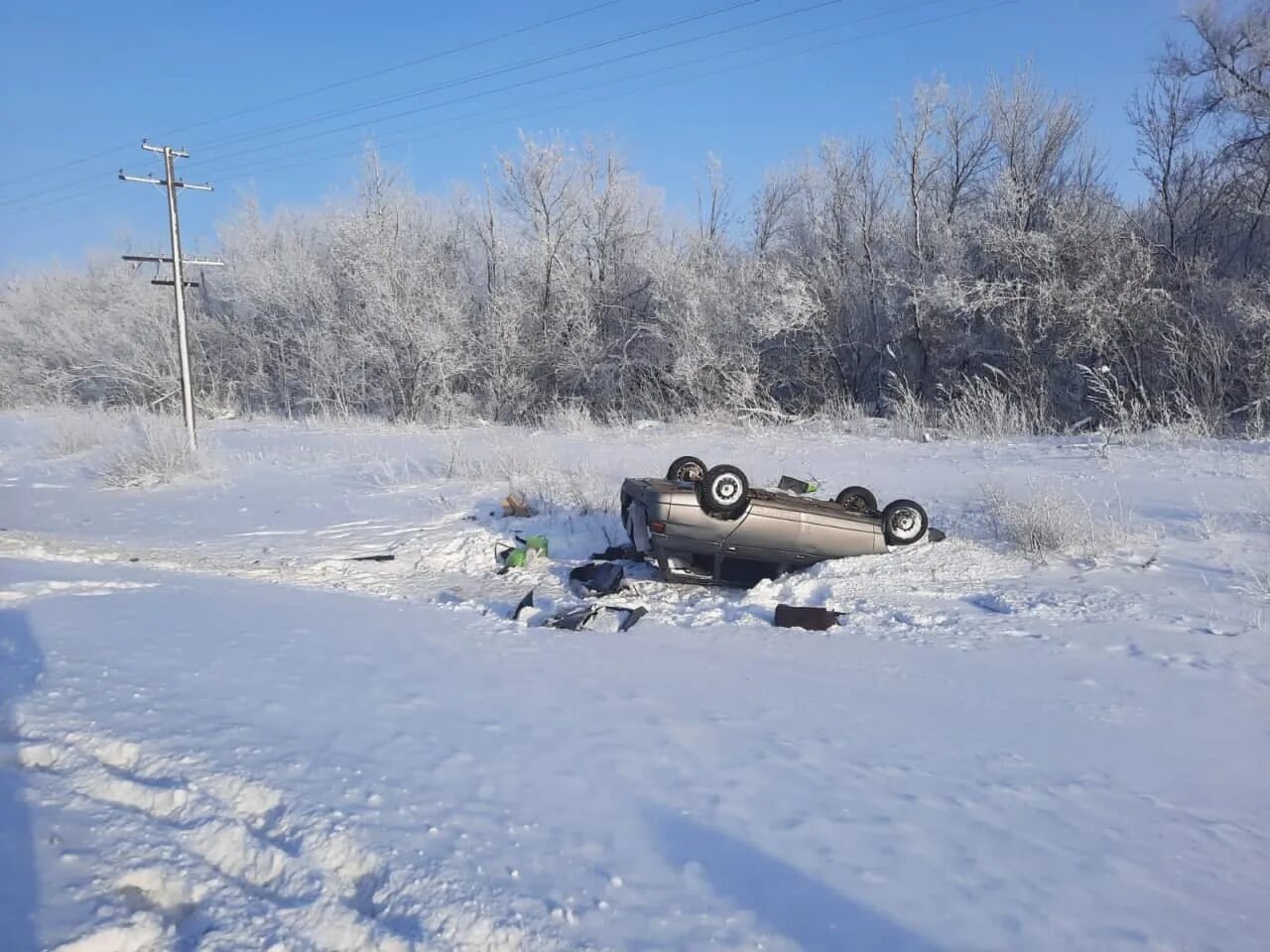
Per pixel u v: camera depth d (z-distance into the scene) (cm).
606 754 481
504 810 411
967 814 426
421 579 1105
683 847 385
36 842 372
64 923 317
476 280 3734
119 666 595
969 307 2489
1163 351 2248
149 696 538
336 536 1301
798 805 428
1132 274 2317
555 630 784
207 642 673
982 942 326
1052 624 784
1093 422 2355
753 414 2748
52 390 4525
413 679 602
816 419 2675
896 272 2841
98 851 368
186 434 1972
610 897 346
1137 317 2283
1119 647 716
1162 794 456
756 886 357
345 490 1627
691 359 2861
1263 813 439
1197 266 2333
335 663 630
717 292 2998
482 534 1248
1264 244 2402
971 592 898
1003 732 538
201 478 1770
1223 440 1767
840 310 2938
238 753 459
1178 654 693
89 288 4650
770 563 1010
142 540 1281
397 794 421
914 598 887
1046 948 324
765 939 324
